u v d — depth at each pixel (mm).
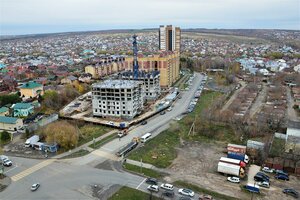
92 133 142375
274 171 104125
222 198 87438
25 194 89438
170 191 90125
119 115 162500
